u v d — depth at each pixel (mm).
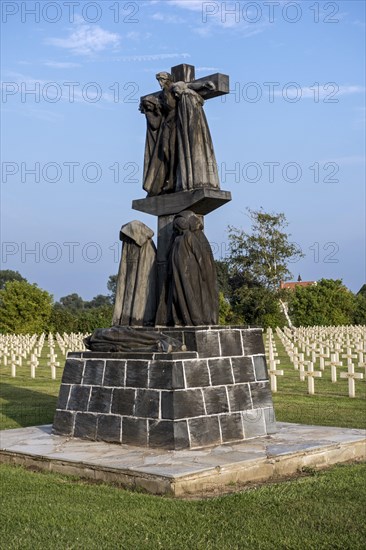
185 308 11469
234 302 67125
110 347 11414
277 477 9688
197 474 8852
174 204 12227
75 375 11812
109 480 9273
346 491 8672
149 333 11203
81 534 7203
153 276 12539
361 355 28219
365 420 14961
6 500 8461
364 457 11086
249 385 11469
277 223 66188
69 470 9781
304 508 7934
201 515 7746
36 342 50500
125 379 11016
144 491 8859
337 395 20125
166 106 12641
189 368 10664
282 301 66500
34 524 7535
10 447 10891
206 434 10625
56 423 11969
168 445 10305
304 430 12172
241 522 7473
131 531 7289
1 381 26188
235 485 9180
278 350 39312
